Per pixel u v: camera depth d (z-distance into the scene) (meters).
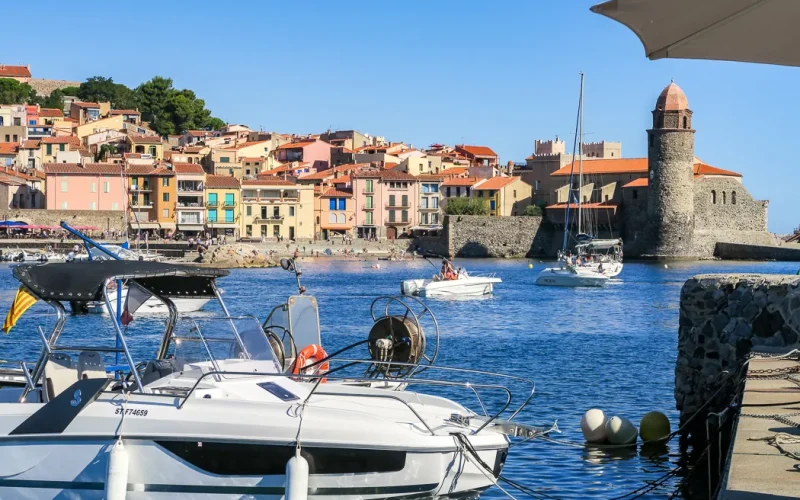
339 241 143.88
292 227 145.12
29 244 116.50
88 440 11.10
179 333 13.49
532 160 165.62
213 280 13.38
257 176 151.38
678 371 17.58
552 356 33.03
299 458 10.77
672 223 140.38
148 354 15.62
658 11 7.38
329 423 11.07
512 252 151.12
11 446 11.34
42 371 12.51
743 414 12.03
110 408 11.22
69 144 150.50
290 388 12.47
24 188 135.62
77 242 116.69
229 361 12.99
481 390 24.22
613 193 151.50
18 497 11.35
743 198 147.25
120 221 130.38
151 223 132.88
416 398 13.12
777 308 16.78
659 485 15.16
